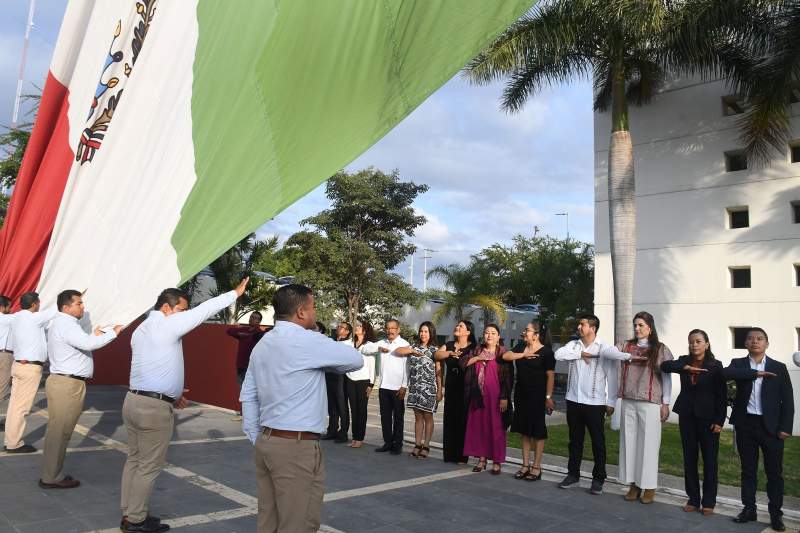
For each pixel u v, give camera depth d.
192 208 2.98
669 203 13.45
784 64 10.61
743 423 5.55
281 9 2.97
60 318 5.40
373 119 2.65
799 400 11.58
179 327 4.43
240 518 4.92
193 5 3.34
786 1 10.27
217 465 6.86
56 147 3.82
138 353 4.43
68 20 3.99
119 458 6.89
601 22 11.38
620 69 12.05
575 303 25.22
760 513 5.82
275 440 3.04
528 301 32.31
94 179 3.52
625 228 11.92
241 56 3.05
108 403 11.69
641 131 13.95
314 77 2.82
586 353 6.44
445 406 7.79
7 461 6.38
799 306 11.72
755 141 11.48
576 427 6.56
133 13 3.62
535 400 6.83
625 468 6.12
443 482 6.59
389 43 2.68
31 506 4.92
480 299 24.89
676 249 13.28
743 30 10.86
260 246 19.88
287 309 3.27
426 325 8.24
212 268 19.25
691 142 13.27
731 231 12.64
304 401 3.08
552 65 12.79
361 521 5.09
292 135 2.81
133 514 4.34
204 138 3.07
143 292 3.02
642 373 6.10
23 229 3.81
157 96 3.37
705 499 5.72
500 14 2.45
